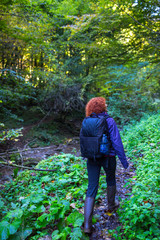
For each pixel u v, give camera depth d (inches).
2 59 374.0
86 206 87.5
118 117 387.9
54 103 398.0
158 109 389.1
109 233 86.6
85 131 90.0
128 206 91.4
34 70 364.2
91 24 381.4
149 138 209.0
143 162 152.9
